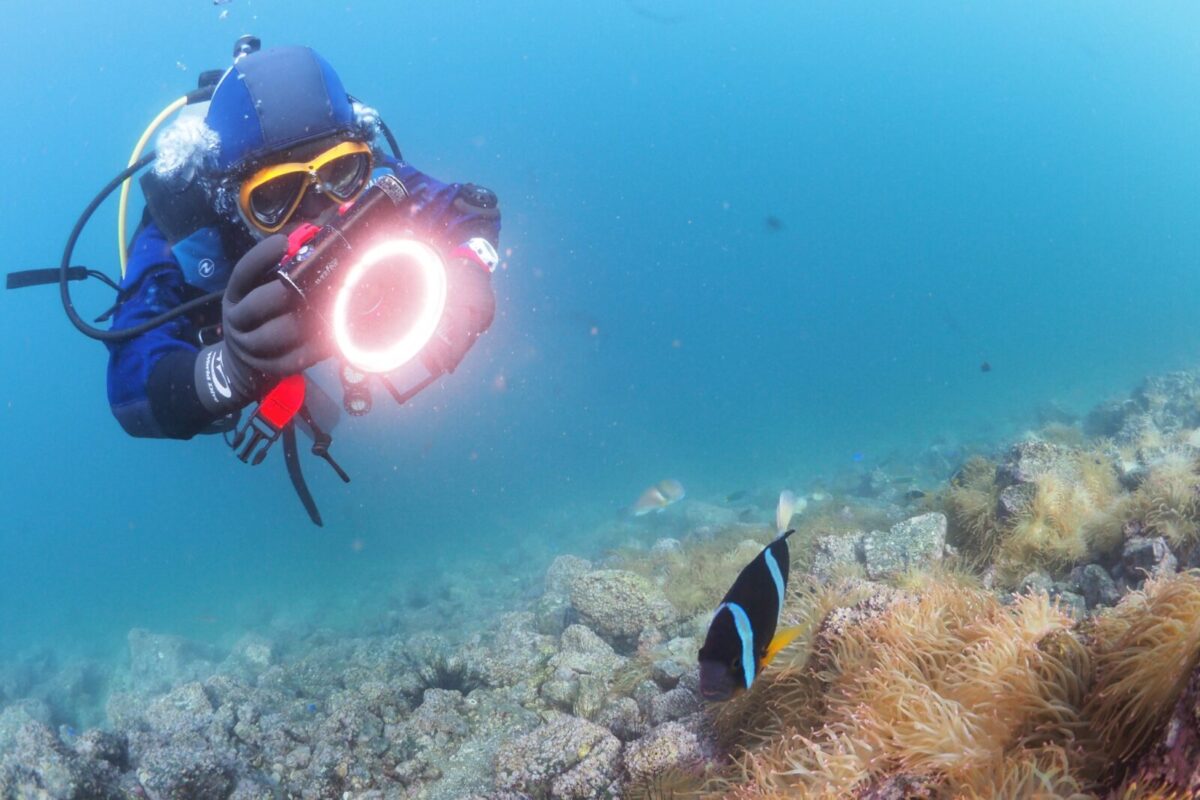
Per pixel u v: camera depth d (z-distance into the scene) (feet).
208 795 14.17
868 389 125.18
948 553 15.65
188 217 7.58
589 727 11.97
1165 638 5.61
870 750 6.80
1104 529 14.14
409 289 5.90
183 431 6.60
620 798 10.36
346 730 15.31
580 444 115.75
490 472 100.01
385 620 37.60
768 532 23.25
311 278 5.52
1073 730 6.06
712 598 20.30
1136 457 19.80
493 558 50.55
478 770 14.14
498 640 20.59
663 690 13.84
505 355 156.25
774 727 8.91
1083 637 6.80
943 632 8.29
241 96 7.24
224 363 5.94
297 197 7.39
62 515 176.35
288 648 36.47
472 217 7.94
